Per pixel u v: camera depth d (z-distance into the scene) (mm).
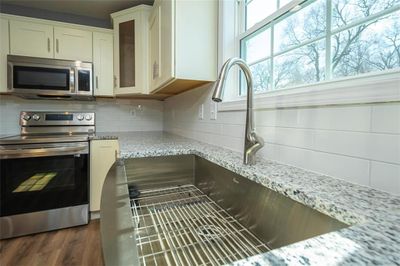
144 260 553
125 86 2363
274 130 922
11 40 2123
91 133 2494
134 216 817
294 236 608
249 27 1298
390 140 540
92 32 2396
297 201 593
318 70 846
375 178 572
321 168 720
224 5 1330
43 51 2225
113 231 454
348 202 500
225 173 967
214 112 1430
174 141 1706
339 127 661
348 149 636
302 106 785
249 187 807
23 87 2121
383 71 614
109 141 2143
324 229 522
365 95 583
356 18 709
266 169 800
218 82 737
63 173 1986
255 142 864
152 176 1213
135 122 2949
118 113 2863
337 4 771
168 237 670
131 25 2285
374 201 504
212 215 877
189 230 725
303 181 655
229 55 1329
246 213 813
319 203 520
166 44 1438
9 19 2115
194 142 1625
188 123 1956
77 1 2311
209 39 1396
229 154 1109
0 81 2107
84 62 2324
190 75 1359
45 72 2189
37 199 1896
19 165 1851
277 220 671
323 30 823
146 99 2977
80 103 2697
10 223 1818
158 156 1221
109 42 2459
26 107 2469
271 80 1104
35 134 2305
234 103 1199
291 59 977
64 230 1960
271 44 1102
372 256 291
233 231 763
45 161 1927
